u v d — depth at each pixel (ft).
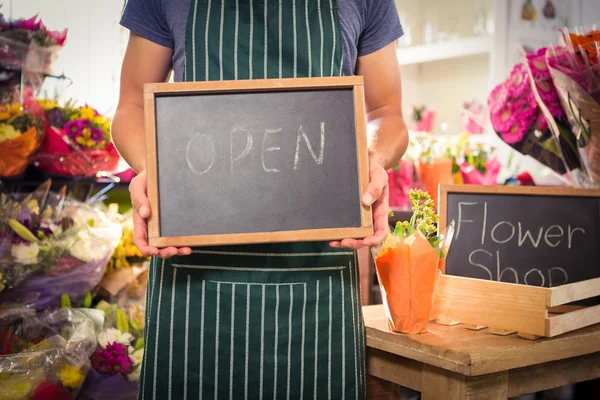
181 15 4.69
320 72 4.66
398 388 5.71
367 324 5.40
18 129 7.51
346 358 4.71
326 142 4.18
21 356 6.50
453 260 5.81
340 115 4.20
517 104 8.04
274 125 4.18
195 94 4.17
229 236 4.02
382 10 5.10
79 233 7.30
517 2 11.89
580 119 7.00
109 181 8.43
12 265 6.89
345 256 4.72
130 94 4.96
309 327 4.63
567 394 8.32
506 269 5.80
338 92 4.23
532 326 4.90
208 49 4.61
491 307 5.10
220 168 4.13
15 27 7.65
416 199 5.23
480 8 12.38
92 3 10.18
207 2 4.66
